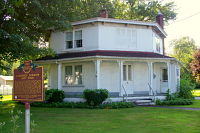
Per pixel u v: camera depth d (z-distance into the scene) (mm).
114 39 20594
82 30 20922
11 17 14141
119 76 19000
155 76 22031
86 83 19922
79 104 17172
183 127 9461
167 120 11125
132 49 21141
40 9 15953
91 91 16609
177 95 20219
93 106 16375
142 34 21688
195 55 34562
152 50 21938
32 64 6633
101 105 16422
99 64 17828
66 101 18781
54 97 18359
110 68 19984
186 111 14242
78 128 9312
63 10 19344
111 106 16250
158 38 25188
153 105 18047
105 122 10711
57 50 22156
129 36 21172
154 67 22109
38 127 9523
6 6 11477
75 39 21344
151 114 13078
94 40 20219
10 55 14781
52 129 9109
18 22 14438
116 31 20734
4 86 52625
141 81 21000
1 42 12750
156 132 8555
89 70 19875
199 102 20094
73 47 21281
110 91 19750
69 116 12648
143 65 21250
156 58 19391
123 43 20875
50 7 17172
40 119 11656
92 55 17797
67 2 17922
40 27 18062
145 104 18297
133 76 20750
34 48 14664
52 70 21891
